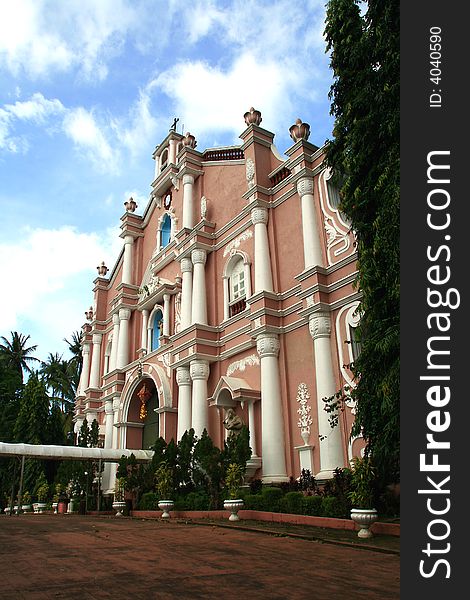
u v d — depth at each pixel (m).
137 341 25.91
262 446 15.14
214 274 20.22
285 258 16.94
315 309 14.39
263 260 17.19
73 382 46.69
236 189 20.36
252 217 18.03
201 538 9.16
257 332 16.17
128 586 5.26
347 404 13.20
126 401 24.05
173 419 20.36
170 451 16.08
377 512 9.25
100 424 28.14
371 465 9.30
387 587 5.29
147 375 22.64
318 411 13.73
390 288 8.41
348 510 10.52
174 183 24.19
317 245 15.59
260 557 7.07
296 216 16.83
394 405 8.00
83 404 29.72
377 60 9.35
